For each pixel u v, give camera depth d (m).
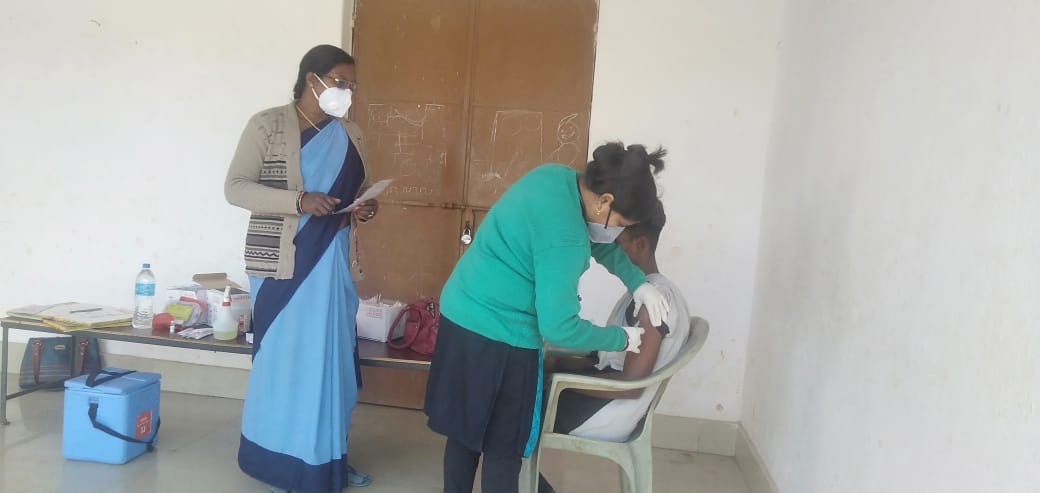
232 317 2.80
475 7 3.37
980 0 1.37
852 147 2.04
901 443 1.54
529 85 3.35
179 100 3.43
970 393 1.27
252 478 2.60
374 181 3.48
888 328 1.67
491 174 3.41
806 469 2.19
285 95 3.36
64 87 3.50
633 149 1.76
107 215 3.53
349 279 2.49
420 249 3.49
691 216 3.18
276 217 2.38
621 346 1.86
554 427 2.04
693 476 2.95
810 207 2.40
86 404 2.63
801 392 2.32
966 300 1.32
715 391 3.23
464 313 1.85
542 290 1.70
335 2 3.31
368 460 2.86
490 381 1.82
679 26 3.14
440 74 3.41
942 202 1.46
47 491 2.38
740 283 3.17
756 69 3.11
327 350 2.38
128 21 3.44
